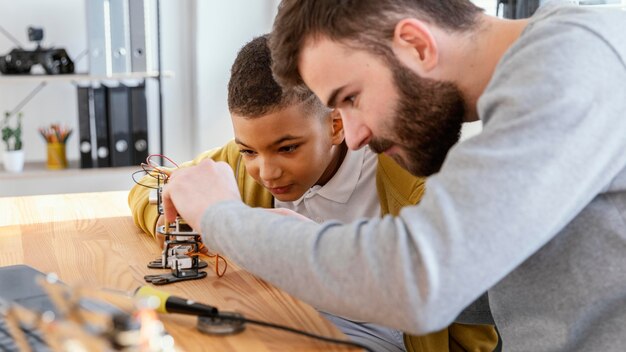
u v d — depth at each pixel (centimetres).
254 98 125
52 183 342
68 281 107
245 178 147
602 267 87
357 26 88
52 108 336
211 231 92
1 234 133
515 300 94
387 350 123
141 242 128
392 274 77
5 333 83
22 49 312
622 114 81
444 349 124
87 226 140
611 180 86
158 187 124
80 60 338
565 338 90
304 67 93
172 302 91
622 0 248
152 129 354
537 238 77
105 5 309
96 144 320
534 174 76
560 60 80
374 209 143
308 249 83
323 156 134
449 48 91
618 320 88
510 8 269
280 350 84
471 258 76
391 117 92
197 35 343
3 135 315
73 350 70
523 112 78
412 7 90
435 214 77
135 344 71
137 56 318
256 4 348
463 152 79
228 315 90
